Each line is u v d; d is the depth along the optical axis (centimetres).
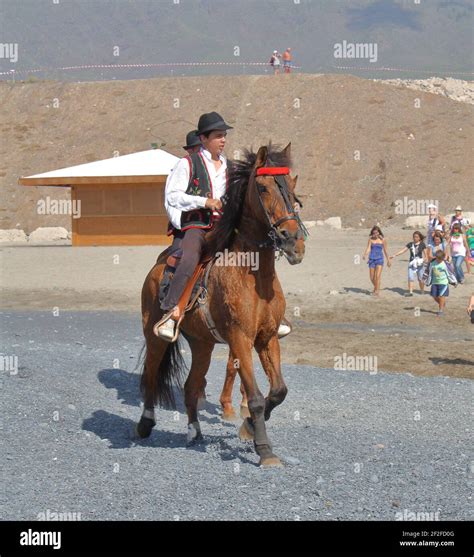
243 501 694
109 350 1522
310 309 2139
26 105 6881
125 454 856
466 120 6153
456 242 2461
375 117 6169
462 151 5762
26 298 2459
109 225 3969
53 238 4750
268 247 776
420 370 1385
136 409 1071
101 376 1237
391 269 2720
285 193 747
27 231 5338
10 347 1502
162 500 701
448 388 1192
